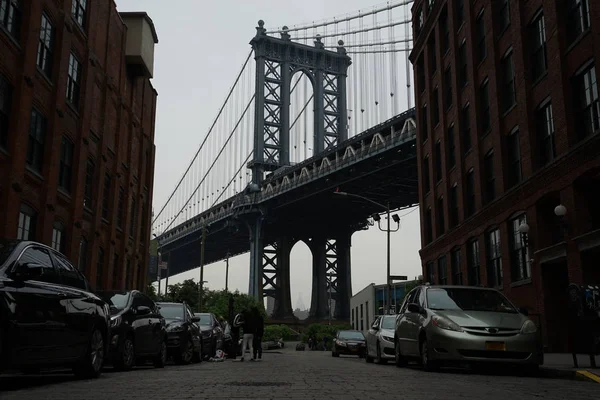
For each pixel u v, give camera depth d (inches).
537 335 450.6
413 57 1565.0
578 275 696.4
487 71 1041.5
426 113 1462.8
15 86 733.9
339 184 2770.7
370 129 2474.2
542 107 829.2
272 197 3238.2
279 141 3575.3
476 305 497.0
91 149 1035.3
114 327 452.8
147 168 1459.2
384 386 333.4
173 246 4279.0
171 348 617.3
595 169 671.8
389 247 1341.0
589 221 704.4
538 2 839.7
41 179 811.4
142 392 289.7
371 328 788.0
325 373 452.4
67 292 340.8
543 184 790.5
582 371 409.1
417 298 531.2
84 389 303.1
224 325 1045.8
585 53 710.5
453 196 1262.3
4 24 709.3
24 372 431.5
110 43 1129.4
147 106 1443.2
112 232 1133.1
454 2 1241.4
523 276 886.4
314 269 3900.1
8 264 295.0
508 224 936.9
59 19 866.8
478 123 1083.9
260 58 3587.6
